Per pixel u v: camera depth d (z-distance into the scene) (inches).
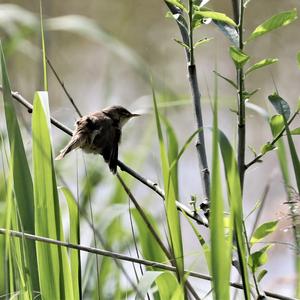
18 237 288.0
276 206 540.1
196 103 293.9
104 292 370.6
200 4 282.5
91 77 848.3
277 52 857.5
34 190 283.9
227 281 236.7
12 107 286.4
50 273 283.9
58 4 935.0
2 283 302.4
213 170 234.7
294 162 259.9
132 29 935.0
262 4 887.7
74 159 500.7
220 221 236.2
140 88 812.6
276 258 512.4
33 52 591.2
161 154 268.2
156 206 506.3
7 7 531.8
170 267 269.3
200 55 887.7
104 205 456.4
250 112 773.3
